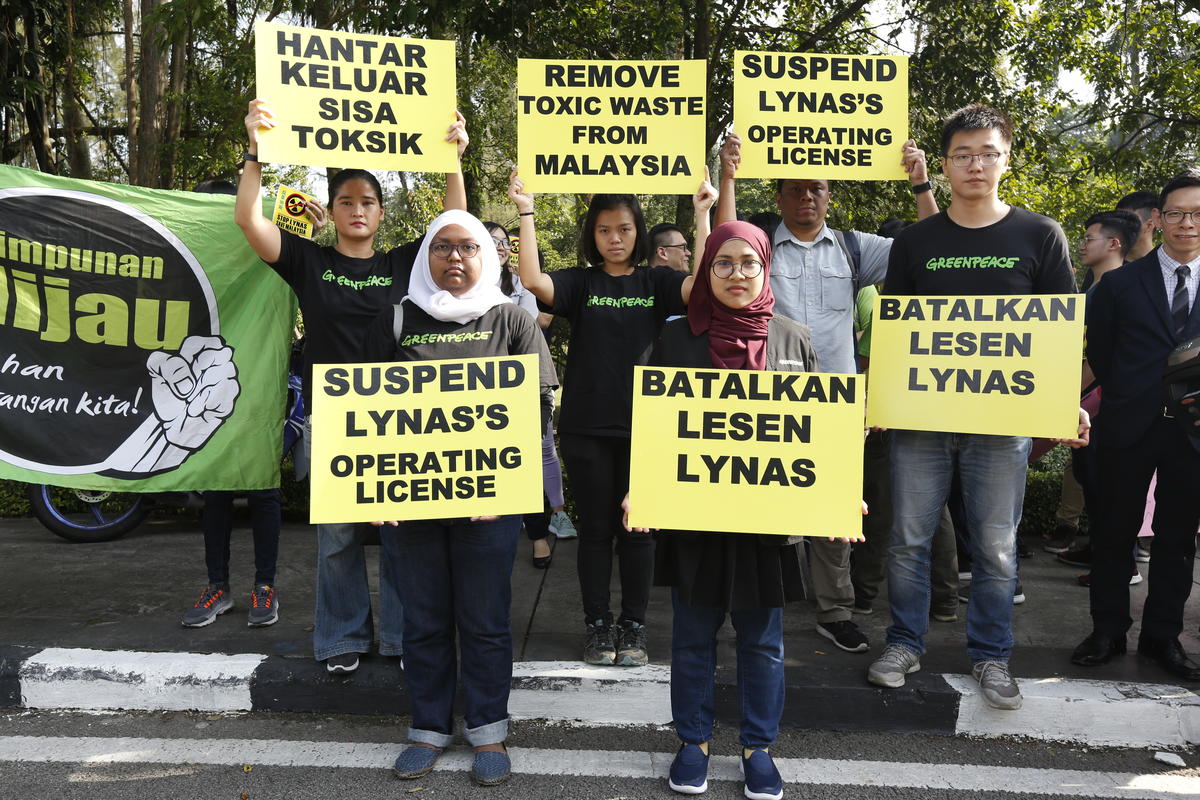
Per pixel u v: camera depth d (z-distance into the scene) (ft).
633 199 11.98
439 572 9.82
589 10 31.40
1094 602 12.05
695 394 9.09
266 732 10.75
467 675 9.85
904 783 9.75
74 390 12.88
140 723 10.94
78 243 12.95
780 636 9.40
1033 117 33.83
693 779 9.39
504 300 10.11
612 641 11.75
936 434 11.09
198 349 13.19
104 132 47.96
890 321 10.71
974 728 10.91
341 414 9.48
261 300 13.39
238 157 41.88
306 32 10.82
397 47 11.14
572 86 11.82
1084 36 34.63
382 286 11.23
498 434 9.55
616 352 11.73
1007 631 10.98
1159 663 11.89
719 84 30.50
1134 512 11.72
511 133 41.55
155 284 13.14
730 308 9.21
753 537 9.09
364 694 11.19
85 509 19.54
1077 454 14.69
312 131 10.84
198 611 13.08
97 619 13.39
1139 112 37.70
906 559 11.32
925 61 31.24
